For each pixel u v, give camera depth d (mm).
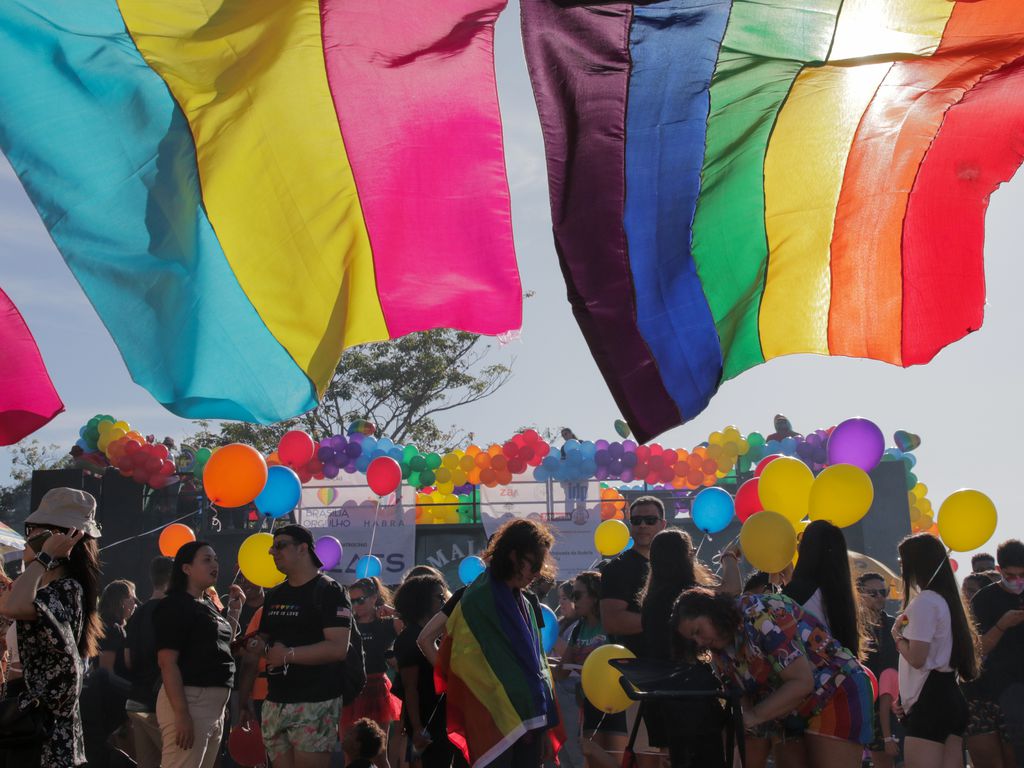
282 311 5523
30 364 5574
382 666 8695
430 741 5918
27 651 4496
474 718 5086
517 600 5391
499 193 5805
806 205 6457
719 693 4359
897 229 6566
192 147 5500
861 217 6523
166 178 5430
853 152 6473
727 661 4816
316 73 5715
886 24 6207
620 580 6371
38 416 5555
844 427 8141
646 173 6176
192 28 5578
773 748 5008
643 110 6172
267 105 5629
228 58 5590
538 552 5312
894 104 6457
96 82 5406
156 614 5957
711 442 15992
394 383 28656
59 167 5312
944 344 6547
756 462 16016
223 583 16438
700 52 6227
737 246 6387
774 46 6234
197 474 16406
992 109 6469
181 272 5402
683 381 6188
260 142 5594
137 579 16500
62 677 4512
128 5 5512
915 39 6238
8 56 5320
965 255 6527
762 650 4746
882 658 7656
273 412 5445
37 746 4453
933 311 6562
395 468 12562
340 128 5703
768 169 6449
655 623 5652
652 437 6070
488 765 5000
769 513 5832
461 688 5156
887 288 6578
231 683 6078
